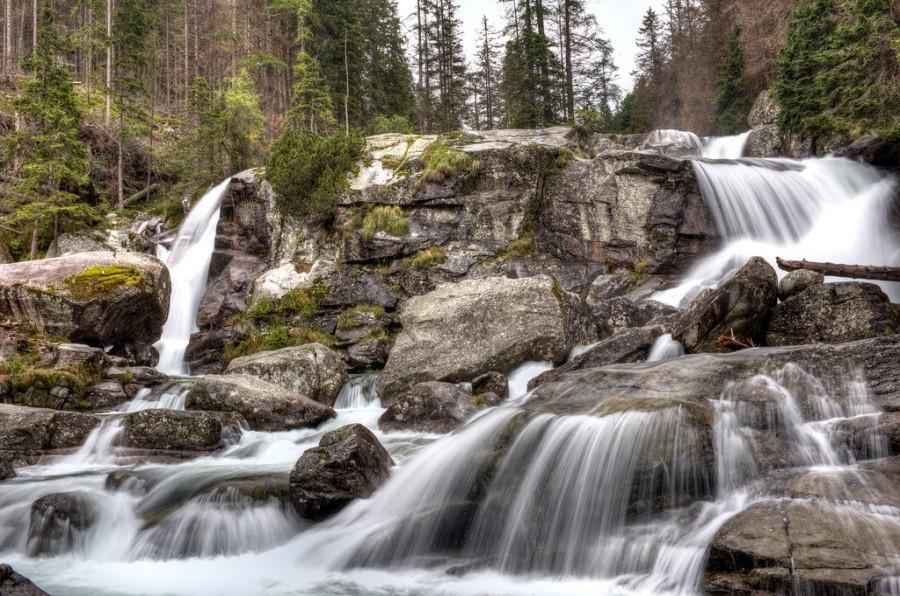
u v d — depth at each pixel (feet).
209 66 169.99
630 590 20.43
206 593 22.40
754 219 64.34
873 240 60.39
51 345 49.47
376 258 67.51
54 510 27.07
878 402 25.38
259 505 27.40
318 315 65.92
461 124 172.55
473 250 66.18
